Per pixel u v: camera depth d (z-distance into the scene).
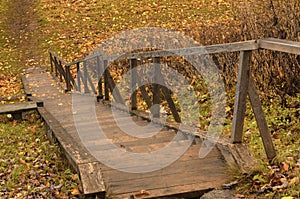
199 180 5.02
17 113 10.75
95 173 5.07
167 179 5.09
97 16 21.62
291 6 8.12
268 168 5.06
